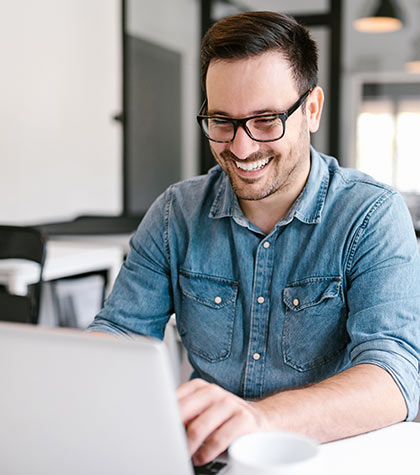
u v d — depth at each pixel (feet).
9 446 2.63
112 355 2.41
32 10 16.90
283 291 4.62
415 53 14.26
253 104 4.13
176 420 2.44
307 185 4.59
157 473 2.53
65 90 18.16
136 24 16.48
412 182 14.49
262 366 4.66
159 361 2.38
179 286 4.98
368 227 4.46
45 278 9.96
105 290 11.73
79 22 18.52
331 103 14.99
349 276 4.50
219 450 3.08
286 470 2.30
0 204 16.26
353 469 3.19
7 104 16.34
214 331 4.78
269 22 4.16
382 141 14.70
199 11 16.02
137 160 16.75
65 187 18.31
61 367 2.47
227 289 4.77
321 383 3.77
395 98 14.53
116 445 2.52
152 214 5.16
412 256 4.42
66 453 2.58
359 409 3.57
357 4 14.61
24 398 2.53
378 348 4.00
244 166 4.27
